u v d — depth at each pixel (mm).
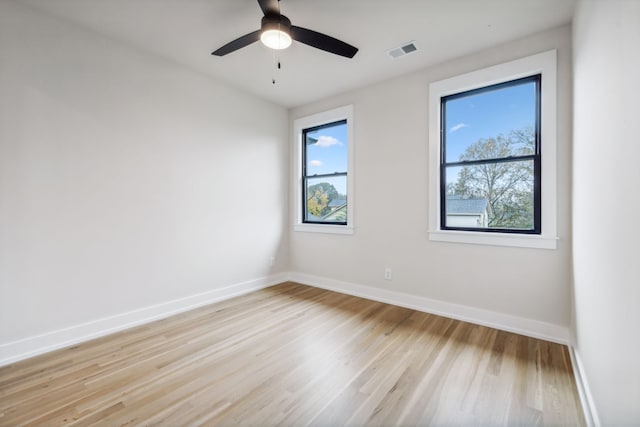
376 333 2410
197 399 1592
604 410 1218
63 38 2182
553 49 2229
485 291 2576
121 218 2506
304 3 1979
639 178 858
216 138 3234
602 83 1265
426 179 2902
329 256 3723
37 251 2084
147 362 1968
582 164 1729
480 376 1796
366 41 2436
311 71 2992
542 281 2309
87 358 2018
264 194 3801
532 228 2420
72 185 2240
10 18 1959
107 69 2410
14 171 1987
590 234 1521
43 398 1600
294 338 2324
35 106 2066
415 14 2090
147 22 2221
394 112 3111
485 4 1977
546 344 2207
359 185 3404
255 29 2309
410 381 1749
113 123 2451
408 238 3035
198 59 2779
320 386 1705
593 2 1409
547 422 1420
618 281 1055
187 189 2979
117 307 2482
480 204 2668
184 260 2959
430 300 2891
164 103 2779
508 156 2516
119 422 1424
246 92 3543
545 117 2262
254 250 3676
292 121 4113
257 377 1794
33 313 2068
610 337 1148
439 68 2807
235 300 3281
